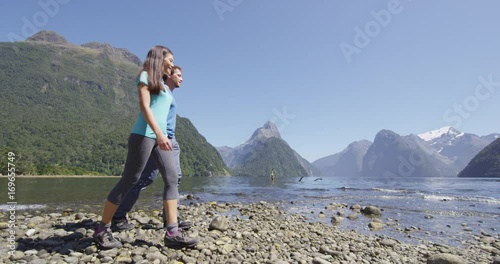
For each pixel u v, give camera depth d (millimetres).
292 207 12945
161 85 3539
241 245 4781
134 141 3402
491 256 5809
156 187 22578
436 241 7156
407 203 15781
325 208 12664
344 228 8305
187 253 3828
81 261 3244
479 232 8344
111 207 3566
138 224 5473
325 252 5148
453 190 31797
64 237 4105
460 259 4852
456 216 11266
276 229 6898
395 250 5984
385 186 40656
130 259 3342
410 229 8438
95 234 3652
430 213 11977
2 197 13117
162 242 4129
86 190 19766
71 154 148125
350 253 5270
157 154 3787
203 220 6754
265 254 4430
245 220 7828
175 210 3941
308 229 7453
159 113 3547
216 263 3680
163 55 3693
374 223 8594
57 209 8867
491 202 16859
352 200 17125
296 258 4543
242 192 23047
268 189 28625
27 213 7652
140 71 3492
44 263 3119
